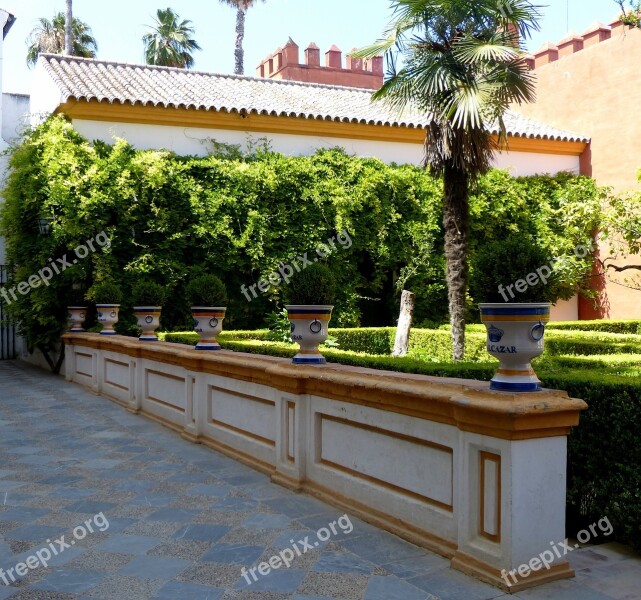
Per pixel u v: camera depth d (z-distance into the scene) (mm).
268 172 14188
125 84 14922
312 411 5246
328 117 15031
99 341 10727
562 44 18531
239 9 32906
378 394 4355
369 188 15039
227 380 6680
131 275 13156
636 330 15141
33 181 12812
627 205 11945
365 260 15977
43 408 9609
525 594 3369
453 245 9750
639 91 16047
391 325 16219
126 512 4844
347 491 4832
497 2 8977
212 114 14234
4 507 4980
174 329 13469
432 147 9656
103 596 3475
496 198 16344
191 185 13609
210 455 6656
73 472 6000
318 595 3439
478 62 9070
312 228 14641
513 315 3488
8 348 17844
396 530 4293
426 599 3359
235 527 4496
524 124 18000
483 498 3627
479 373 5422
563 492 3586
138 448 6984
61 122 13219
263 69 30594
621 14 9461
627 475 4055
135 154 13438
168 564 3881
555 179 17250
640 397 4031
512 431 3387
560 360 6258
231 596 3453
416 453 4188
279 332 12906
